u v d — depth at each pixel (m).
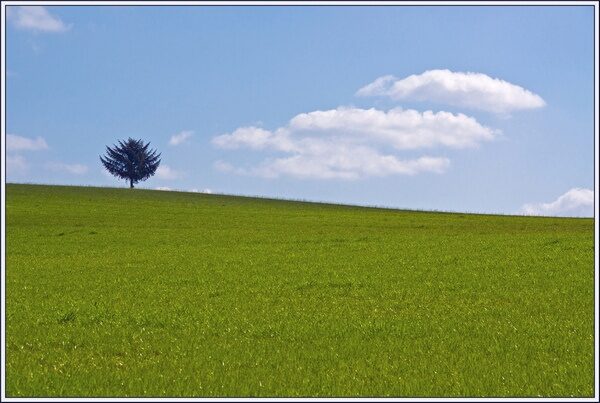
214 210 85.88
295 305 27.94
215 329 23.14
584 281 32.66
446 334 22.14
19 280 35.34
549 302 27.94
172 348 20.50
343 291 31.50
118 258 44.38
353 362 18.83
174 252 47.41
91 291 31.89
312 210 95.19
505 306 27.27
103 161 154.25
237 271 38.06
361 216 81.88
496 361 18.78
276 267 39.41
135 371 18.00
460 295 30.03
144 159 154.50
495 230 64.62
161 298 29.80
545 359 19.06
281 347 20.66
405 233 61.09
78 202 89.50
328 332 22.62
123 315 25.73
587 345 20.52
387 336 22.06
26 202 86.50
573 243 47.62
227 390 16.34
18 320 24.80
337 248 48.69
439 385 16.73
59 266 40.72
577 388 16.48
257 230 63.75
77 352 20.28
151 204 91.31
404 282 33.34
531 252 43.66
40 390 16.38
